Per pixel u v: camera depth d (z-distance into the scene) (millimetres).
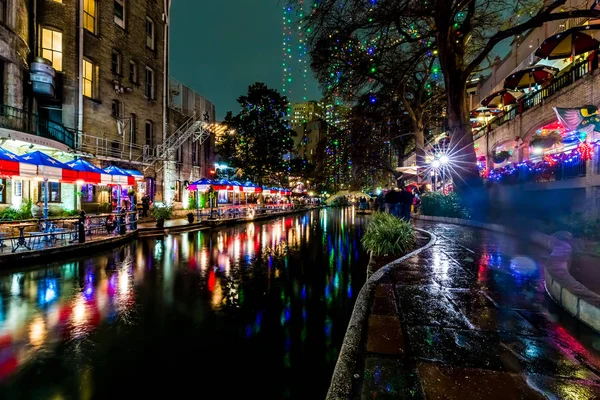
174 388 3422
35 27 17656
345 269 9242
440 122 35781
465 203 17188
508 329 3592
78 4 19297
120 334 4766
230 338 4660
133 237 15594
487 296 4746
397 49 22672
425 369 2775
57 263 9703
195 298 6480
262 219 31578
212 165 36750
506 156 19469
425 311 4152
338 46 17250
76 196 18406
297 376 3682
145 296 6586
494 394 2416
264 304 6148
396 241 8797
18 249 9906
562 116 12086
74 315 5492
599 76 12195
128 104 23719
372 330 3578
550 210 14641
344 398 2441
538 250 8555
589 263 6211
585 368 2789
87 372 3723
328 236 17578
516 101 22391
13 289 6965
